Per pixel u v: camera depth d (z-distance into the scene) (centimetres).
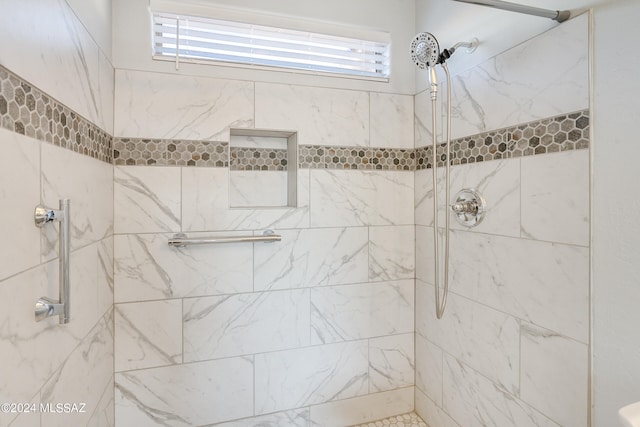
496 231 133
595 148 98
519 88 122
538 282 116
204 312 154
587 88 100
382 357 182
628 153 91
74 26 98
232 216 157
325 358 172
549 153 111
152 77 146
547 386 113
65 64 92
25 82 71
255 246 161
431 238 173
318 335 171
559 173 108
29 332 72
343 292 175
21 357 69
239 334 159
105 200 131
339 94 172
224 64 155
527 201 120
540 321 115
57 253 86
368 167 177
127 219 144
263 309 162
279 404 166
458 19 152
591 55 99
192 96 151
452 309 158
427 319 177
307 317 169
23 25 70
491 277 136
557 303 110
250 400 161
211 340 156
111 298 139
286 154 181
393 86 181
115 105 142
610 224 95
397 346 185
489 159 135
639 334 89
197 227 153
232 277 158
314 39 169
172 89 149
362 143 176
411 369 187
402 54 182
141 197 146
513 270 126
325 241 171
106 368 132
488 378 138
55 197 86
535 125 116
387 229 182
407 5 183
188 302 152
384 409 183
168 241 146
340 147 172
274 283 164
